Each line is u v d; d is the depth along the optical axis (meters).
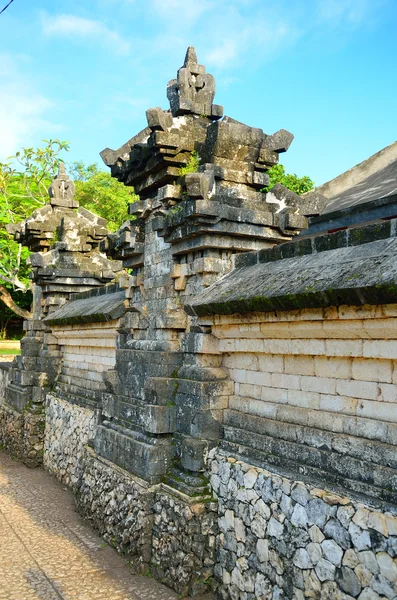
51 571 7.86
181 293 8.32
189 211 7.34
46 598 7.09
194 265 7.83
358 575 5.18
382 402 5.45
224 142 7.92
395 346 5.20
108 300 11.20
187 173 7.88
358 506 5.27
